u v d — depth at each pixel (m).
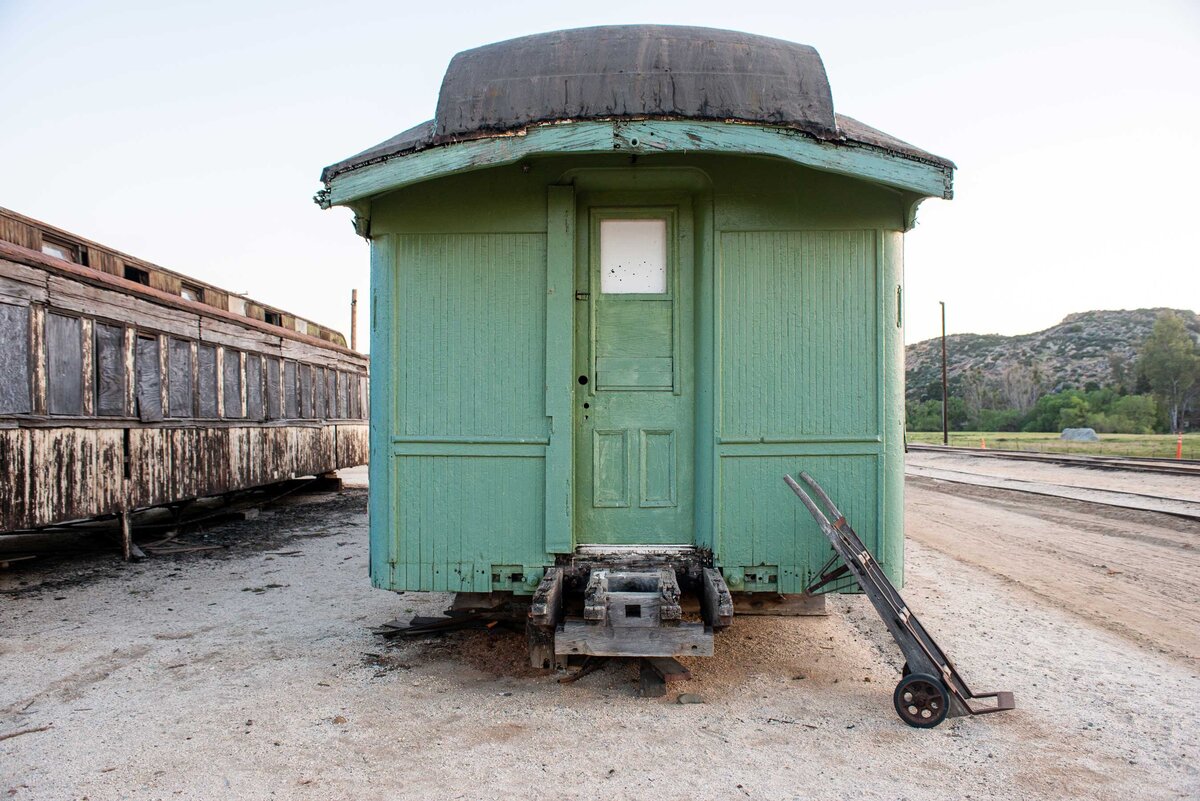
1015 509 13.39
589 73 4.04
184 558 8.59
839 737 3.54
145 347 9.04
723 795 2.99
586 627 3.83
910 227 4.36
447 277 4.41
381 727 3.66
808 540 4.33
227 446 11.05
